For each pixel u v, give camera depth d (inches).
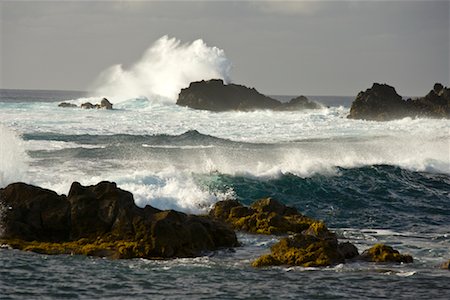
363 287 1441.9
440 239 1968.5
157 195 2213.3
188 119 5032.0
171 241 1672.0
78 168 2647.6
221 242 1782.7
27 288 1401.3
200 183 2524.6
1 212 1784.0
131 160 2874.0
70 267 1550.2
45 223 1772.9
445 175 3073.3
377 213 2404.0
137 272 1526.8
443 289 1433.3
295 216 2041.1
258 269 1569.9
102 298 1354.6
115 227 1740.9
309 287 1438.2
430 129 4648.1
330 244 1649.9
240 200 2496.3
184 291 1405.0
